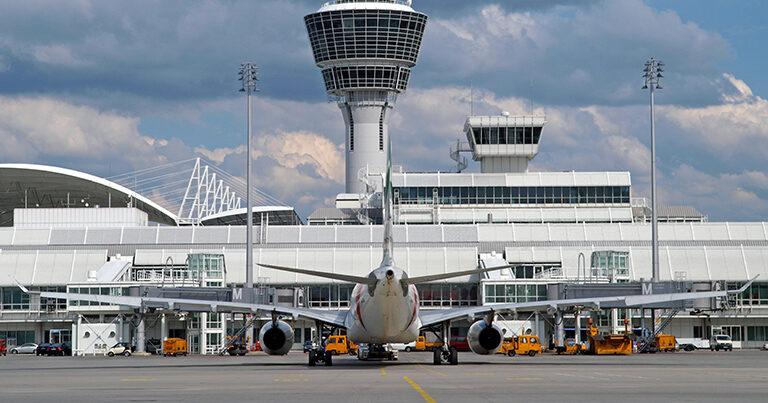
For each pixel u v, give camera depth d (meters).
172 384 56.31
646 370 70.31
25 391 51.84
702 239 193.38
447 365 79.62
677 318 179.12
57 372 75.50
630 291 137.12
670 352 142.50
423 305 183.62
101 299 79.38
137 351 143.75
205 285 160.50
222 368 79.06
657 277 138.00
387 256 74.00
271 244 190.38
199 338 146.75
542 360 97.75
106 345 153.25
